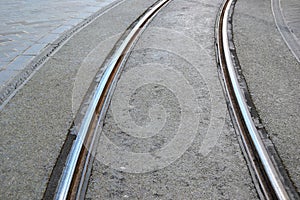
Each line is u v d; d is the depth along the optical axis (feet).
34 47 21.30
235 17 27.50
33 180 10.08
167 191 9.73
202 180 10.11
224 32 23.20
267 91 15.15
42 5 33.19
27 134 12.21
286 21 26.78
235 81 15.79
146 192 9.72
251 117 13.09
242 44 21.21
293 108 13.73
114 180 10.18
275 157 10.91
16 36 23.58
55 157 11.04
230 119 13.11
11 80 16.58
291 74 16.94
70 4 33.42
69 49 20.80
